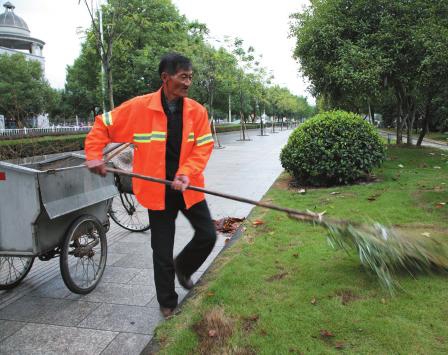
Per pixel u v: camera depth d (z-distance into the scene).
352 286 3.38
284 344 2.65
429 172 8.97
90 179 3.80
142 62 19.55
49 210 3.18
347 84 10.78
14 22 50.50
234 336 2.78
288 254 4.15
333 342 2.66
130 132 3.08
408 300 3.13
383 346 2.59
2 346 2.87
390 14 11.39
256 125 54.50
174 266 3.35
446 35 10.09
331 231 3.29
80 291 3.58
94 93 29.05
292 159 8.05
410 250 3.39
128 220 5.94
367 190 7.16
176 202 3.19
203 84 20.55
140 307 3.42
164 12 20.56
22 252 3.26
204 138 3.15
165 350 2.71
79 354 2.76
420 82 11.27
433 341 2.61
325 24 11.78
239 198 3.12
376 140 7.86
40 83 29.47
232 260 4.05
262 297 3.29
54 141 10.96
